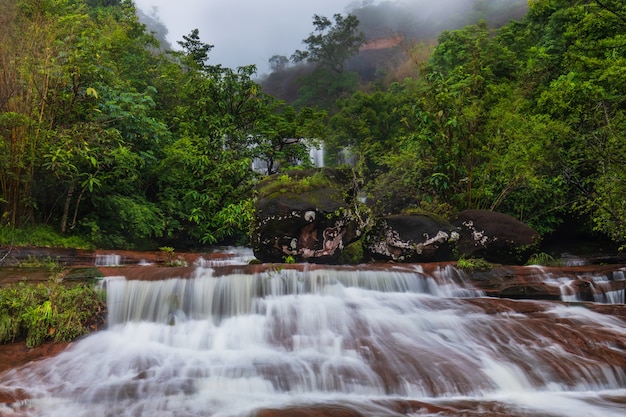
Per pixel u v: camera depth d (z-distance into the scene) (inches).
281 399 184.9
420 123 456.1
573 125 452.4
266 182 373.4
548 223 509.7
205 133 514.9
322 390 194.1
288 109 620.1
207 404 178.1
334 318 254.1
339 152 788.0
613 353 224.8
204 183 486.9
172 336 239.9
